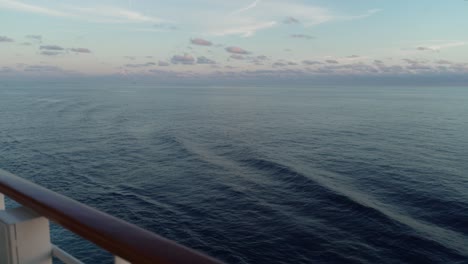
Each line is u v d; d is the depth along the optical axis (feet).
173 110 388.16
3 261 4.26
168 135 223.10
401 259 77.00
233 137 222.48
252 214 97.86
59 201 3.62
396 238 84.99
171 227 89.45
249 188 120.16
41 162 150.00
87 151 173.68
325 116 345.31
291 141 209.46
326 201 107.34
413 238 84.28
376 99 610.24
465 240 84.89
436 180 127.95
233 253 77.20
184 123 283.18
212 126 269.23
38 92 647.97
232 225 90.74
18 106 366.02
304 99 613.11
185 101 532.73
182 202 106.73
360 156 167.12
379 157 165.17
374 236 86.33
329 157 166.09
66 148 178.91
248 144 199.21
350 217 96.68
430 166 147.84
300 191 117.60
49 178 128.16
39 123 261.03
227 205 104.78
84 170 139.85
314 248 80.02
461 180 127.85
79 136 214.07
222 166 149.07
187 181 128.16
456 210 101.04
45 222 4.31
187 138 215.10
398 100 568.82
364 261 75.72
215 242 82.23
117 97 568.00
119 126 258.57
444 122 297.74
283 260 75.15
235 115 351.25
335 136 228.22
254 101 559.38
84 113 326.85
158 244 2.52
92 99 495.41
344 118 330.54
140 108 398.21
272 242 82.48
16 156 158.30
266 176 135.74
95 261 59.47
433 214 99.96
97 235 2.83
